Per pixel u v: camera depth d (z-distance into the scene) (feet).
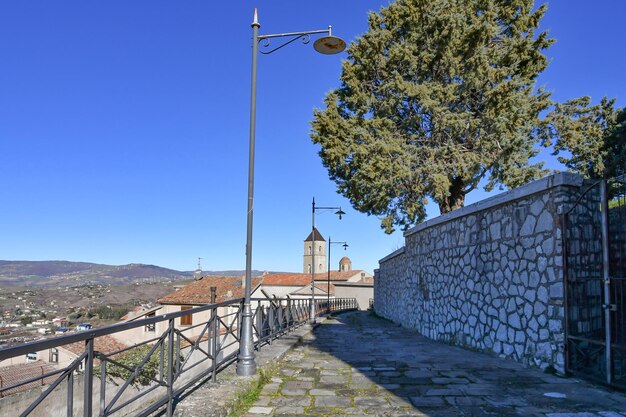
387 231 64.39
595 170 65.16
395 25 64.23
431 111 60.34
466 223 35.60
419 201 62.49
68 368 9.85
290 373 23.68
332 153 61.41
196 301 121.49
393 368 24.95
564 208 22.98
